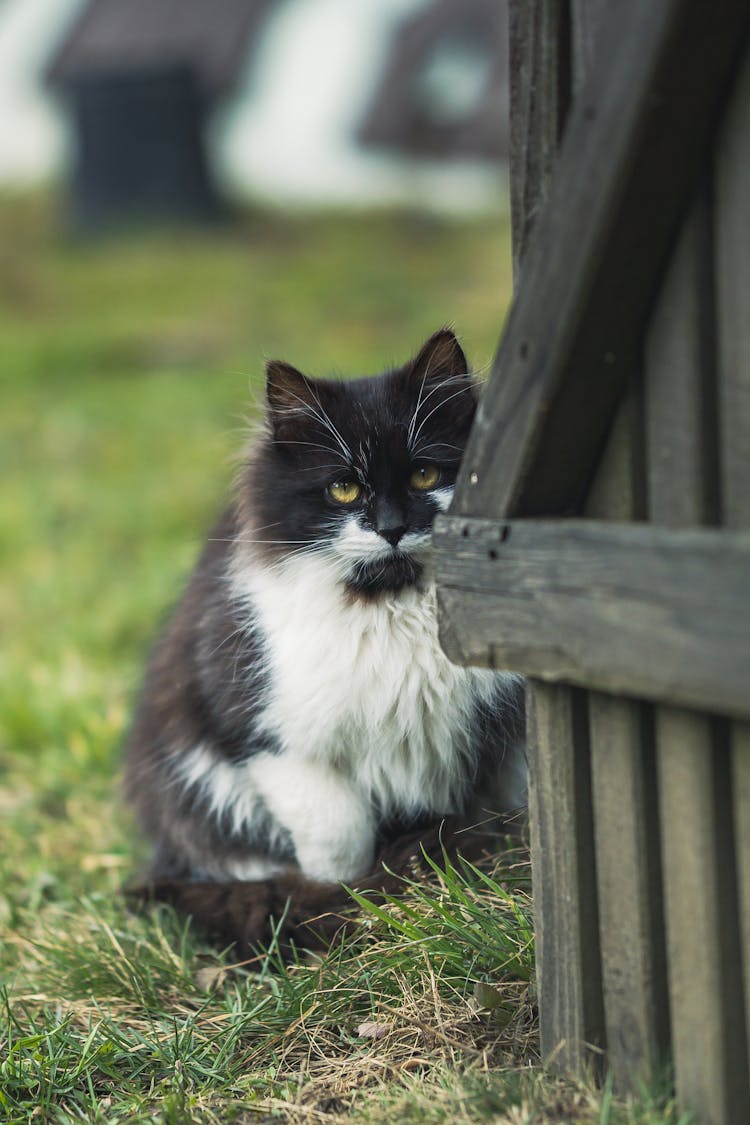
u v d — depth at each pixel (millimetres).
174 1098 3084
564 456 2707
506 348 2695
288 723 3959
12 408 15539
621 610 2457
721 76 2275
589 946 2854
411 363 4094
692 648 2314
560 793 2826
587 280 2441
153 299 21594
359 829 4129
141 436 13836
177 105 24781
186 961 4043
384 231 26359
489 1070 3082
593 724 2734
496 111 27016
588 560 2523
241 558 4188
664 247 2453
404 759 4070
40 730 6457
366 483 3936
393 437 3936
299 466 4055
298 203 28078
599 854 2785
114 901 4582
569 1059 2926
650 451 2594
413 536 3842
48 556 10109
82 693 6750
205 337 18953
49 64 24875
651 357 2553
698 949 2574
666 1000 2727
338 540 3900
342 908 3926
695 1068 2625
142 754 4754
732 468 2424
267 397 4148
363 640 3879
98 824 5387
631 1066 2791
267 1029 3451
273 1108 3074
